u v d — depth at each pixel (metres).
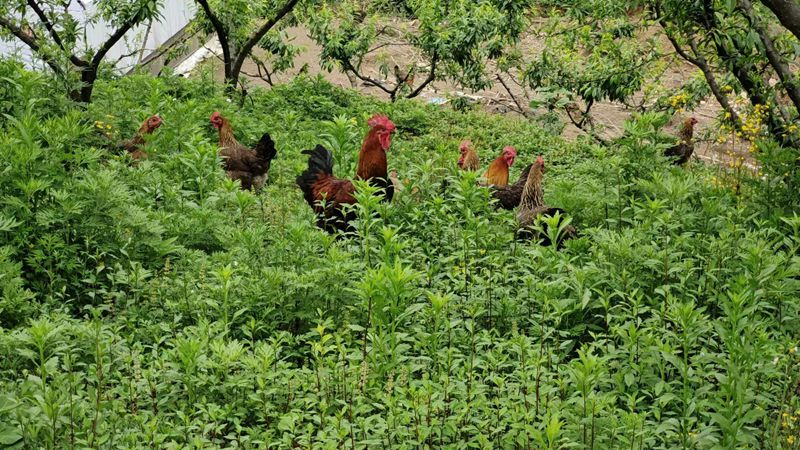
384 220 6.28
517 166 9.18
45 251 5.65
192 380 4.93
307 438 4.74
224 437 4.90
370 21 11.52
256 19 10.91
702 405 4.86
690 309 5.00
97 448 4.65
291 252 5.81
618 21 9.09
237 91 9.79
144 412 4.86
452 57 10.91
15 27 8.05
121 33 8.36
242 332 5.41
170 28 12.38
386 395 4.87
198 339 5.05
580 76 10.06
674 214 6.01
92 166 6.18
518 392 4.96
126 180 6.50
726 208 6.25
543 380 5.00
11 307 5.26
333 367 5.03
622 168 6.54
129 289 5.57
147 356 5.18
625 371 5.05
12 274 5.40
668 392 4.95
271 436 4.79
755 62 7.16
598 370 4.86
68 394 4.75
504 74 13.92
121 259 5.70
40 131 6.14
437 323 5.16
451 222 6.06
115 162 6.32
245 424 4.98
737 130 7.35
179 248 5.85
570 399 4.83
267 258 5.79
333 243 5.89
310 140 8.78
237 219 6.36
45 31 8.50
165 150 7.33
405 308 5.35
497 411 4.88
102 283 5.63
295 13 11.05
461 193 6.39
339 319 5.42
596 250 5.79
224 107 8.91
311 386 4.99
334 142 7.38
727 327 5.17
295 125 9.08
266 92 10.27
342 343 5.31
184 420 4.79
